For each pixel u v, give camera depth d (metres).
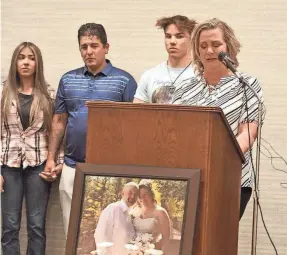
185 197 2.41
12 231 4.78
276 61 4.81
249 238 4.82
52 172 4.72
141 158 2.52
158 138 2.51
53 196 4.95
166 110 2.50
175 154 2.48
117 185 2.50
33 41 5.05
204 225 2.42
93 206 2.51
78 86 4.57
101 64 4.57
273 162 4.80
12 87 4.74
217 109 2.45
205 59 3.21
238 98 3.17
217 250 2.56
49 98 4.78
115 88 4.52
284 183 4.79
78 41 4.69
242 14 4.84
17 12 5.08
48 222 4.96
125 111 2.55
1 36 5.07
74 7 5.04
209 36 3.19
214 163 2.48
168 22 4.31
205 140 2.45
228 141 2.65
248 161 3.36
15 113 4.73
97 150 2.57
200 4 4.89
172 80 4.25
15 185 4.78
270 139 4.80
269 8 4.82
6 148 4.75
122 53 4.98
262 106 3.20
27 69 4.72
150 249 2.43
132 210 2.47
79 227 2.50
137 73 4.96
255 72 4.83
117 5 4.99
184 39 4.27
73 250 2.47
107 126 2.56
